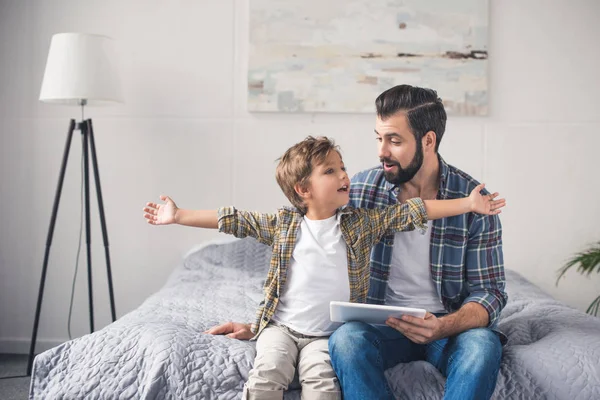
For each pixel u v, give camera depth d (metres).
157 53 3.36
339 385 1.62
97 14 3.36
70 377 1.78
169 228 3.38
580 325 1.93
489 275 1.87
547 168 3.30
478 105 3.27
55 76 2.92
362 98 3.29
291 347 1.72
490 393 1.56
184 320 2.12
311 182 1.81
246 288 2.65
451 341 1.71
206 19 3.35
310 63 3.29
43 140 3.37
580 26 3.27
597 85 3.28
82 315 3.41
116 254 3.40
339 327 1.70
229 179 3.37
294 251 1.81
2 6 3.35
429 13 3.26
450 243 1.88
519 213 3.32
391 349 1.78
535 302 2.39
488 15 3.26
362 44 3.28
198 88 3.37
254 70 3.31
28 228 3.39
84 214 3.38
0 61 3.36
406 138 1.82
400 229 1.81
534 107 3.30
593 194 3.29
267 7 3.30
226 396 1.69
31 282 3.40
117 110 3.37
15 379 2.92
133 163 3.38
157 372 1.70
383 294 1.90
